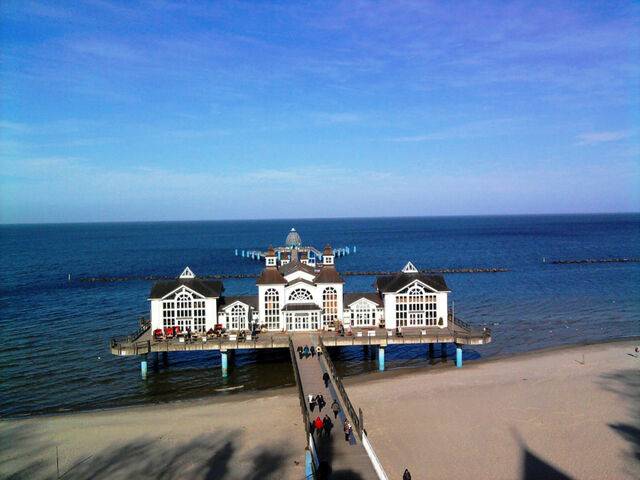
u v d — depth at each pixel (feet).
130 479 132.57
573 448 145.38
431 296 251.19
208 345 220.84
